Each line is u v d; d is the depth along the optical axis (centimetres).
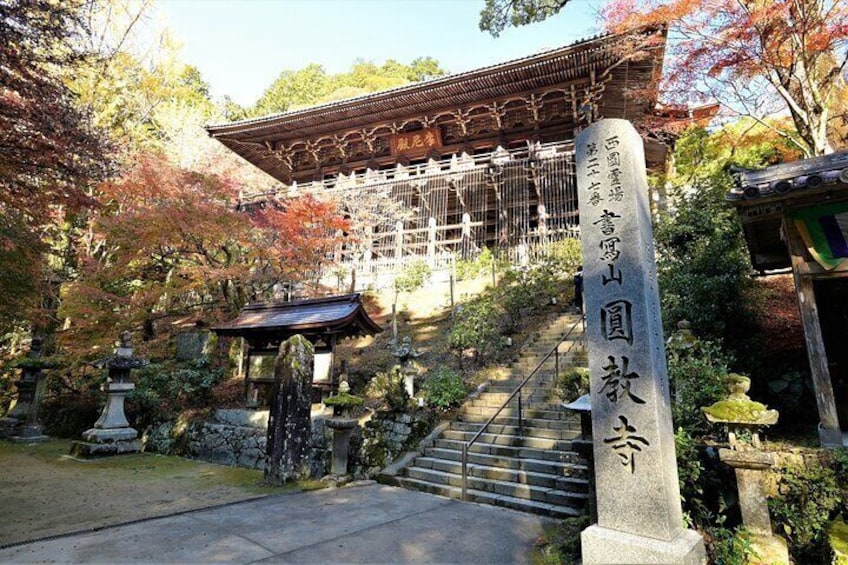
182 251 1388
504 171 1983
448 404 885
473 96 2147
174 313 1655
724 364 607
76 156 763
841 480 455
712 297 746
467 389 969
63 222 1560
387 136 2520
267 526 505
